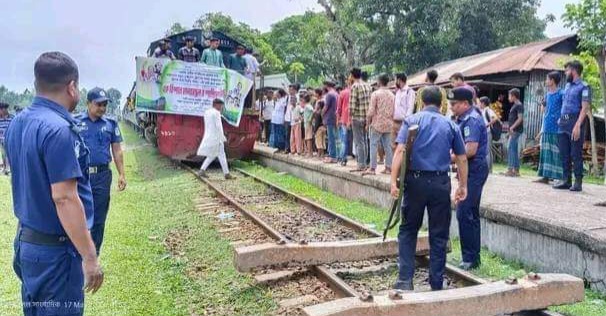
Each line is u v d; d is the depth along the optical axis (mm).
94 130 5340
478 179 5602
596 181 11578
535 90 17188
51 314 2748
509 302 4156
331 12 29922
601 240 4824
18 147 2740
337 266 6039
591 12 11562
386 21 28016
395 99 9633
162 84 14664
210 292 5172
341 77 35469
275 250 5410
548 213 5984
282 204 9945
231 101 15258
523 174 12039
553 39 18875
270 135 18344
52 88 2768
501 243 6309
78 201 2682
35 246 2746
